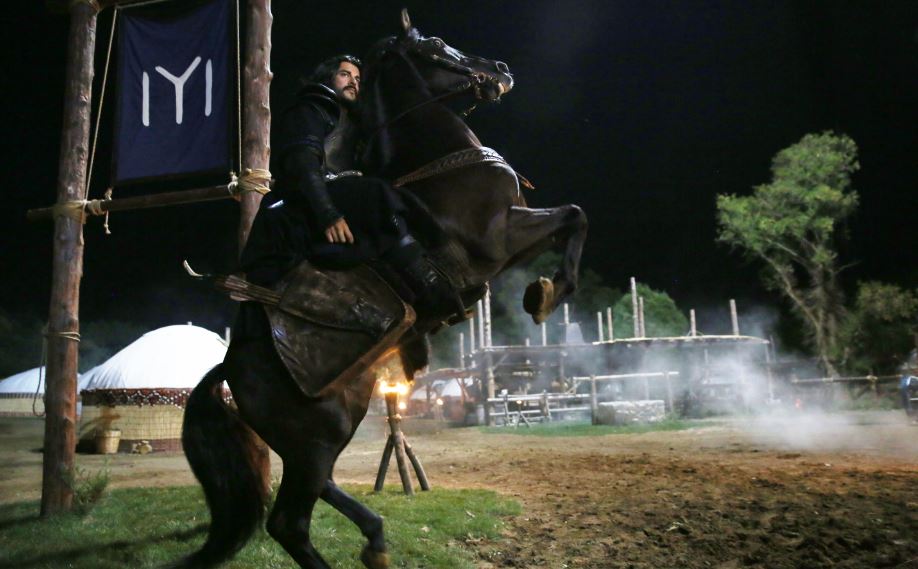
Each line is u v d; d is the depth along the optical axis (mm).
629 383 25203
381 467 7617
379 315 3768
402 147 4227
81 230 6977
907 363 24641
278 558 4941
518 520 6230
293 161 3893
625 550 5254
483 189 3994
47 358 6738
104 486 6910
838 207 28172
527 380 25328
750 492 7203
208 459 3807
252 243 3969
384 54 4441
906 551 4898
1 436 20516
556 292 4016
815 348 29250
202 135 6621
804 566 4762
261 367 3723
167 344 16375
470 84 4379
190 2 6859
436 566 4879
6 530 5934
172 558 4996
